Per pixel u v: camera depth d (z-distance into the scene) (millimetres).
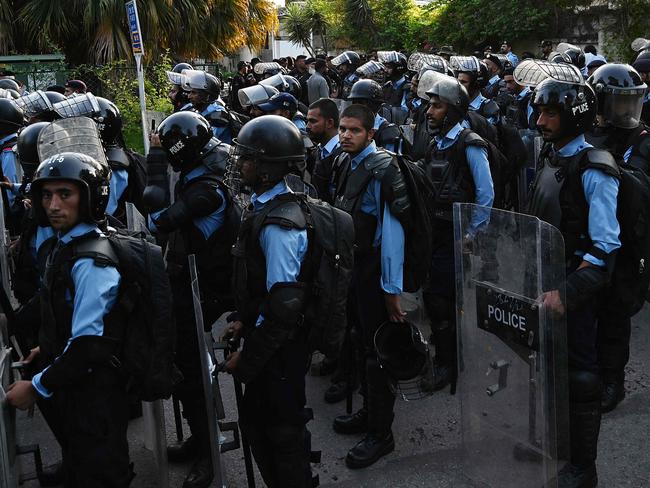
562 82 2936
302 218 2535
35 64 13828
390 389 3426
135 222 3295
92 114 3791
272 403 2670
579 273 2846
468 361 3010
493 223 2760
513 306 2686
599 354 3809
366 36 29938
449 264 4098
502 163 5070
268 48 32750
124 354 2443
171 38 16312
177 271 3227
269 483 2854
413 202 3277
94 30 14938
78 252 2350
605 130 4160
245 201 3285
